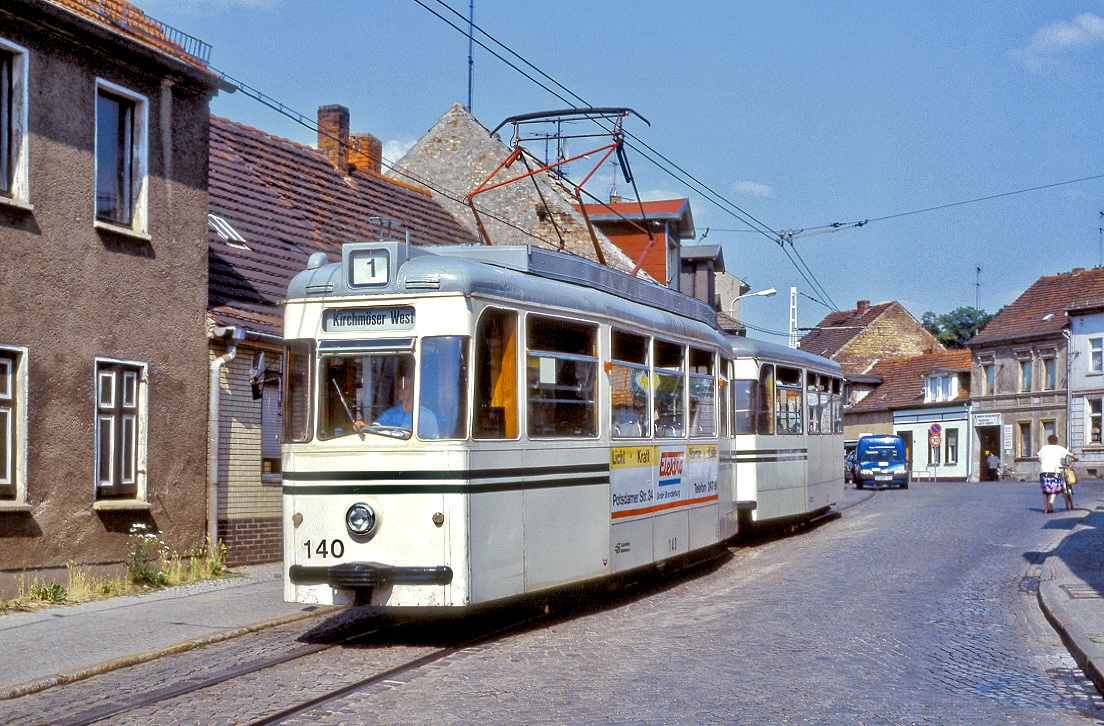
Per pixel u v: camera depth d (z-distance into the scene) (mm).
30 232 13422
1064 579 14461
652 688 8562
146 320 15055
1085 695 8578
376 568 10281
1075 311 56781
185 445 15617
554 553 11703
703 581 15211
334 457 10656
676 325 15070
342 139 26422
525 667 9383
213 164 21531
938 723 7637
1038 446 59625
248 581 15008
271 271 18844
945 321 94938
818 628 11297
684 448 15211
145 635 10891
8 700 8547
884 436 46750
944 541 19766
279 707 7977
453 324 10578
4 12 13086
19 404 13234
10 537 13031
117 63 14656
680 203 40781
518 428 11227
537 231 35281
